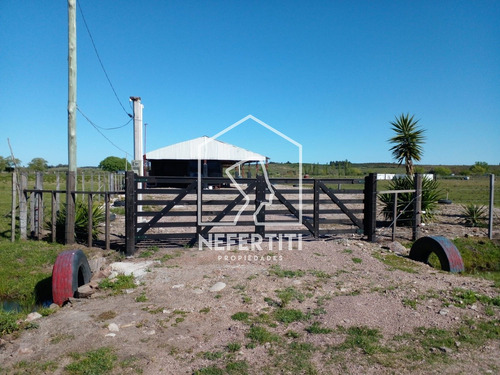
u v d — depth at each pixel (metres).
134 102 12.45
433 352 4.30
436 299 5.93
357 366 4.02
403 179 13.12
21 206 10.41
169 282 6.90
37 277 7.94
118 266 7.88
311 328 4.91
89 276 7.38
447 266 8.06
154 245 9.65
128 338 4.70
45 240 10.50
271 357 4.23
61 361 4.15
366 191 10.52
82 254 7.04
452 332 4.82
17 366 4.04
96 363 4.08
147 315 5.42
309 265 7.96
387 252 9.34
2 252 9.13
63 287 6.34
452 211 16.33
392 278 7.14
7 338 4.69
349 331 4.83
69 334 4.79
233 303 5.86
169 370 4.00
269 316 5.37
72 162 10.83
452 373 3.89
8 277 7.96
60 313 5.57
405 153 15.22
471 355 4.25
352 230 10.57
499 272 9.00
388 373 3.89
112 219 13.97
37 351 4.37
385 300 5.89
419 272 7.68
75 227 10.41
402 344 4.51
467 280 7.06
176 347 4.49
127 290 6.50
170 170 29.98
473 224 13.02
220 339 4.68
